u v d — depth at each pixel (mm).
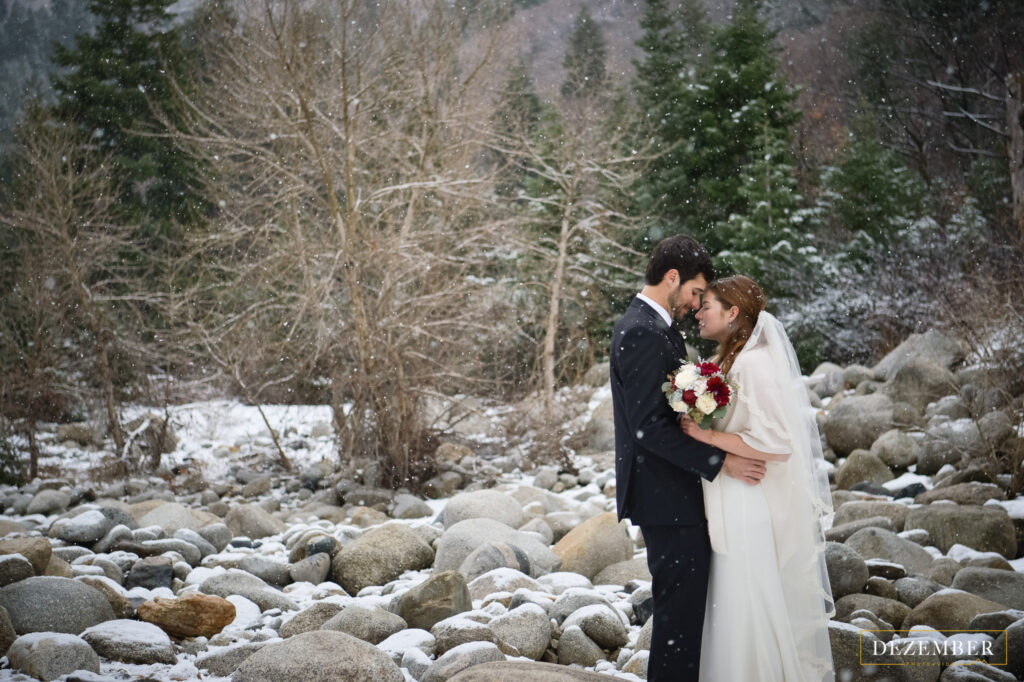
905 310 13836
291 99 9820
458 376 9727
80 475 11133
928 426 9055
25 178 14773
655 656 3475
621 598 5523
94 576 5242
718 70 20281
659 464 3514
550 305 12766
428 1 10344
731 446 3400
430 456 10023
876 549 5680
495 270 12445
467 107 10852
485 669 3436
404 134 10562
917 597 5051
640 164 17859
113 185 18938
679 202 19641
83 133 19844
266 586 5668
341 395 9977
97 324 12086
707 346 16234
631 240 17281
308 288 9781
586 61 16359
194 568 6453
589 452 11336
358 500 9266
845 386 11938
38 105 16125
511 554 5852
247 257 10305
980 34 23859
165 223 18250
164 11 20844
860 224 18125
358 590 6043
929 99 25766
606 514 6480
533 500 8352
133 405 13242
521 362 12336
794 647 3402
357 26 9898
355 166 10438
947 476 7836
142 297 12297
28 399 11930
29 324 12406
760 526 3438
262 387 10805
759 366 3500
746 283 3668
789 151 19953
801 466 3541
